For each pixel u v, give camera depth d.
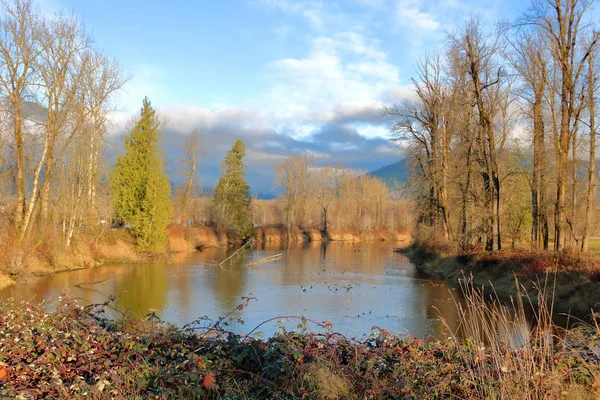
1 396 4.06
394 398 4.56
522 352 5.09
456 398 4.66
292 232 67.62
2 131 23.97
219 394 4.56
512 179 27.81
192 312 15.65
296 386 4.59
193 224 56.12
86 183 30.81
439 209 34.25
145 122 38.44
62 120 24.86
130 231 37.31
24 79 23.30
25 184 25.39
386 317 14.60
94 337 5.56
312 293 19.78
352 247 54.50
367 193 84.50
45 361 4.68
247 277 25.22
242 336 5.55
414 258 36.25
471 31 24.78
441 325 13.25
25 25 22.70
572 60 19.64
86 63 28.38
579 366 5.03
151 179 36.38
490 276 21.33
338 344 5.55
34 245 24.67
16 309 6.54
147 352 5.25
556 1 19.77
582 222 23.28
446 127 31.28
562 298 15.32
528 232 31.48
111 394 4.45
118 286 21.58
